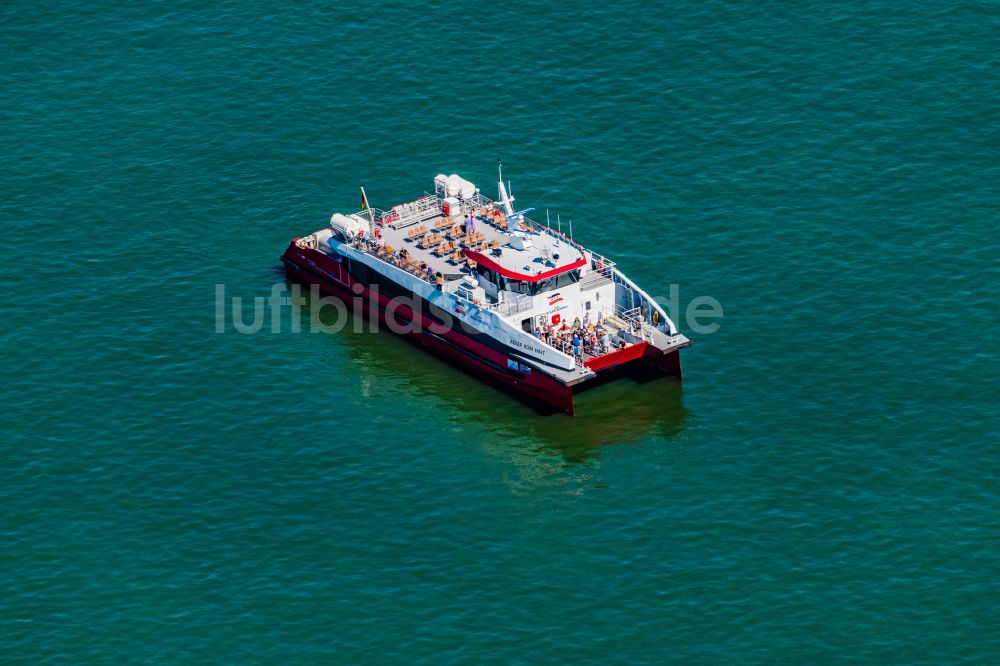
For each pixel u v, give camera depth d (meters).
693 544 191.12
